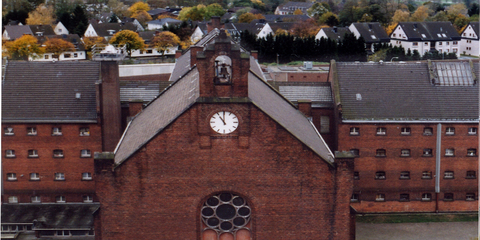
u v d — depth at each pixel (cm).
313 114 6950
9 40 16450
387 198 6725
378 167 6688
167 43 16950
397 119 6612
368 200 6725
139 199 4041
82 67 7075
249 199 4078
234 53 3906
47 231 6034
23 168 6650
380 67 7112
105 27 19175
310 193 4059
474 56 18200
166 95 5803
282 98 6162
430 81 6950
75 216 6228
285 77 10306
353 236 4106
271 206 4081
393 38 18100
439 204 6738
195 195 4059
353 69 7100
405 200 6725
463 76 6994
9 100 6719
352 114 6669
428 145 6650
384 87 6925
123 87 7088
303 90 7125
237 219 4134
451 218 6594
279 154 4019
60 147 6625
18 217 6194
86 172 6681
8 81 6894
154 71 10969
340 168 4022
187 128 3981
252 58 8769
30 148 6619
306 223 4094
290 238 4116
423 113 6675
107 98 6550
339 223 4084
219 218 4128
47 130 6600
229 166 4034
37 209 6412
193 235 4106
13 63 7038
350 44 13962
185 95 4578
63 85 6900
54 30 19888
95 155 4000
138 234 4078
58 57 16038
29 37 15275
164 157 4006
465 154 6662
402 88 6912
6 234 6084
